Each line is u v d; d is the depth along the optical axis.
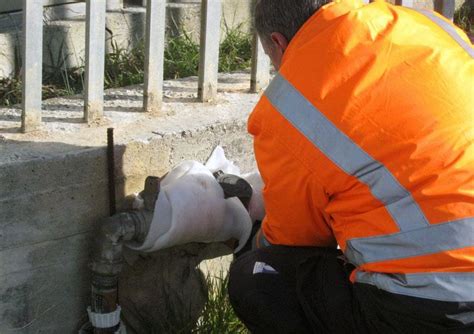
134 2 4.63
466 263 2.28
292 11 2.51
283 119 2.43
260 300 2.72
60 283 2.90
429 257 2.31
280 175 2.50
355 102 2.35
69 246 2.88
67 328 2.98
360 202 2.40
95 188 2.88
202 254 3.29
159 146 3.03
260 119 2.49
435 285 2.31
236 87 3.65
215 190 3.00
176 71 4.16
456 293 2.30
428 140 2.30
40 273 2.84
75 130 3.00
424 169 2.30
